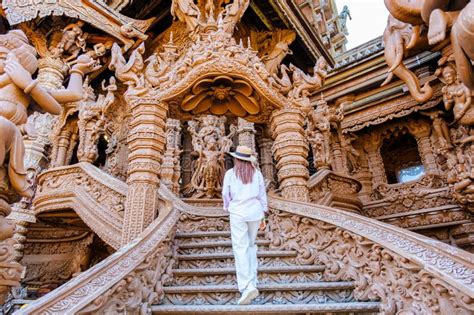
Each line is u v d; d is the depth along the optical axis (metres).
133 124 4.54
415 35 3.74
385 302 2.72
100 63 10.84
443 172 9.34
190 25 7.48
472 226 7.88
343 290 3.17
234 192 3.38
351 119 10.62
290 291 3.19
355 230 3.26
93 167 6.08
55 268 8.79
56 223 7.66
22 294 7.47
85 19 9.45
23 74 3.01
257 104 5.09
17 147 2.84
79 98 3.56
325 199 6.39
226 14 7.55
